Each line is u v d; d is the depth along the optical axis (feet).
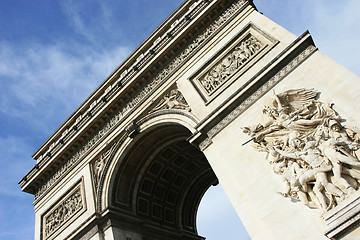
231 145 95.04
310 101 83.41
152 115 128.06
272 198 79.97
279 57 95.81
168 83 129.18
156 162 150.71
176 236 155.84
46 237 144.56
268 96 92.89
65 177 155.43
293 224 73.97
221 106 101.55
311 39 93.81
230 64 112.88
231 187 89.25
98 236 121.29
